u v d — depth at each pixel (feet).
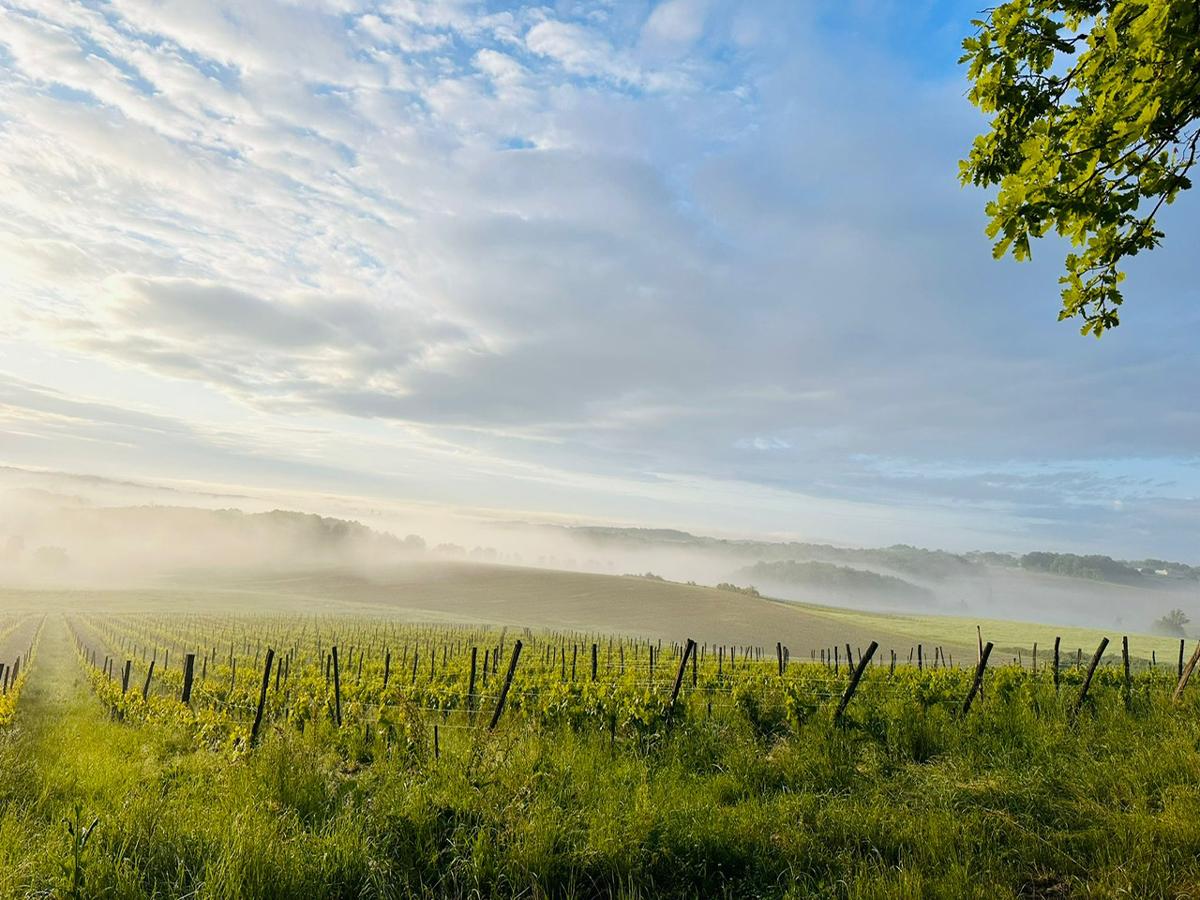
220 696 64.18
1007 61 16.06
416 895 17.84
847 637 309.63
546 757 27.55
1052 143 15.05
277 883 17.10
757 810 22.39
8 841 19.30
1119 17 13.43
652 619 354.74
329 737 37.06
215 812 21.89
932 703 39.09
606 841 19.36
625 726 34.47
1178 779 23.27
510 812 20.83
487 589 490.49
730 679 66.03
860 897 16.47
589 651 181.78
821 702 37.40
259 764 26.32
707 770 28.37
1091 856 18.56
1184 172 14.98
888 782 25.38
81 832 19.08
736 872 19.19
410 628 315.58
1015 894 16.79
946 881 16.76
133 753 40.52
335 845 19.06
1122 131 13.66
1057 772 25.09
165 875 17.79
